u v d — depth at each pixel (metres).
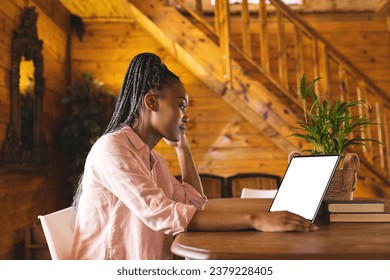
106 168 1.18
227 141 5.17
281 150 5.15
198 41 3.95
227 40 3.92
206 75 4.53
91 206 1.26
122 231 1.24
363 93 4.18
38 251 3.53
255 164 5.14
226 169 5.15
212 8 5.37
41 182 4.23
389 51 5.34
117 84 5.20
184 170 1.60
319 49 4.52
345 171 1.56
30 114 3.97
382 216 1.37
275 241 1.00
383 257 0.86
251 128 5.18
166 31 3.96
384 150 4.11
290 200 1.42
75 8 4.92
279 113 3.90
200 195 1.57
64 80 5.07
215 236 1.07
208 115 5.19
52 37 4.63
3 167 3.31
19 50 3.62
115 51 5.23
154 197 1.13
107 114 5.05
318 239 1.02
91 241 1.28
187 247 0.95
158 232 1.29
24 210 3.78
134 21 5.22
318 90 4.12
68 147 4.77
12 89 3.55
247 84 3.92
